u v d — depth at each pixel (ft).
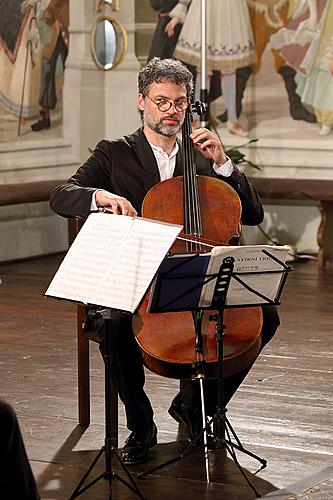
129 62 54.34
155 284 19.51
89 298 19.22
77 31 52.95
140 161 24.11
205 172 24.38
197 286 19.79
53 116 52.19
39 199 48.96
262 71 52.19
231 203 23.38
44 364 31.42
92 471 22.61
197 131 23.63
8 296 41.86
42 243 52.70
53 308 39.58
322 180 50.34
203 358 21.34
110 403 22.76
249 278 20.10
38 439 24.61
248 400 27.61
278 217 52.95
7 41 49.08
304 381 29.55
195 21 52.75
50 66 51.65
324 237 49.44
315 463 22.97
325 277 46.55
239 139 53.01
